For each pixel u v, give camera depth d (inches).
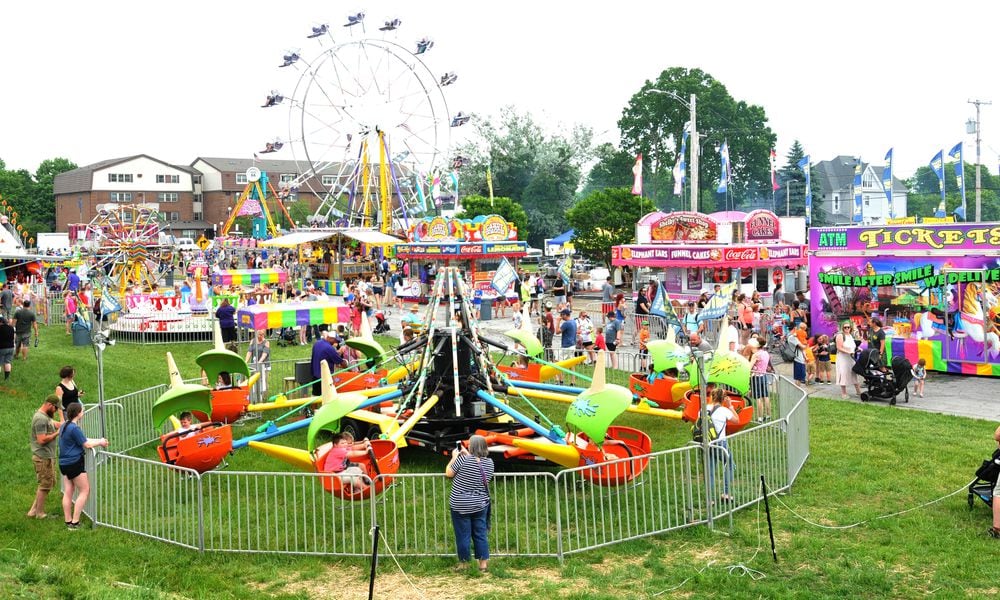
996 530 417.4
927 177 4542.3
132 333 1127.6
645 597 360.8
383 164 2187.5
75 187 4261.8
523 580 382.3
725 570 384.8
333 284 1760.6
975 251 874.1
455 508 390.6
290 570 397.7
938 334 895.7
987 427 646.5
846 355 780.0
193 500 424.2
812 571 383.9
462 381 582.6
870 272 944.9
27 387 752.3
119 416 607.5
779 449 494.0
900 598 355.6
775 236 1513.3
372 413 571.8
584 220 2023.9
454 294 595.8
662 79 3577.8
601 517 432.5
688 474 436.1
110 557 410.6
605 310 1130.0
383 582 383.6
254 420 687.7
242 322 732.7
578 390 606.5
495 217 1738.4
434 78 2105.1
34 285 1480.1
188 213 4360.2
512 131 3686.0
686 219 1485.0
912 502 472.4
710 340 1016.9
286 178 4448.8
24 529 446.9
